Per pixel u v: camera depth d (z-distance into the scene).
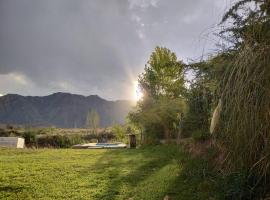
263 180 5.46
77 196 7.52
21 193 7.88
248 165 5.17
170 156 13.27
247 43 5.44
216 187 6.70
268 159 4.84
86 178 9.54
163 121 21.92
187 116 11.23
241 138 4.97
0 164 12.47
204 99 7.75
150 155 14.77
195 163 9.12
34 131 40.53
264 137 4.73
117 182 8.90
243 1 6.11
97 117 66.19
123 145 27.83
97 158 14.54
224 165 6.19
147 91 24.33
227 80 5.34
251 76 4.84
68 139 39.22
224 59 6.44
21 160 13.76
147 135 23.66
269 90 4.71
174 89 19.45
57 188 8.30
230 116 5.12
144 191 7.71
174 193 7.29
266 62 4.84
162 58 24.11
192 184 7.59
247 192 5.54
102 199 7.26
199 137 11.16
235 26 6.27
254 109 4.77
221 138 5.77
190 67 7.42
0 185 8.63
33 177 9.75
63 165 12.12
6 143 28.36
